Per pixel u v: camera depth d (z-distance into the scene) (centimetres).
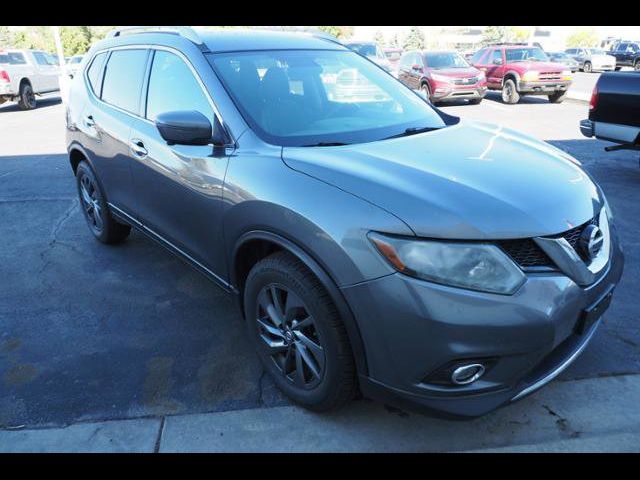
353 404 262
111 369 293
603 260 235
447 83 1475
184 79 310
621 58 3325
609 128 625
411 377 206
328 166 235
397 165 238
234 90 287
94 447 239
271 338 265
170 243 335
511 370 206
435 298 195
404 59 1714
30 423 253
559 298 206
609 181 650
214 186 268
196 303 364
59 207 578
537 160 263
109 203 414
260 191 240
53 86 1803
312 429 248
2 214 556
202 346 314
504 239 201
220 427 250
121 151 361
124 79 374
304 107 301
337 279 210
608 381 277
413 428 248
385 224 202
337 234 209
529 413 256
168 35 338
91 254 447
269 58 319
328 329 221
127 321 342
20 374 289
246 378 285
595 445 238
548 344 207
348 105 320
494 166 246
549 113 1326
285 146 263
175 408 262
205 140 266
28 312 354
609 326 326
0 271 417
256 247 262
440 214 203
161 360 301
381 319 203
